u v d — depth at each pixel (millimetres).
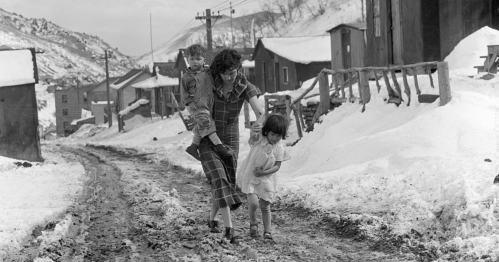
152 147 29719
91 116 103312
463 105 11750
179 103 58188
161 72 64562
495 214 6305
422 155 10102
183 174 15422
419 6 18594
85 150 36938
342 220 7738
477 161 8844
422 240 6555
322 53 42250
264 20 126062
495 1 18141
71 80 178250
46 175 17969
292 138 17672
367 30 21297
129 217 9391
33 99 28312
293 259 6391
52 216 9594
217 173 7145
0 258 6922
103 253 7012
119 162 22625
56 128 122438
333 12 116062
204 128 7055
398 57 19672
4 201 11906
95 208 10461
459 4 18078
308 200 9141
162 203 10266
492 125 10898
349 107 15312
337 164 11906
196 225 8344
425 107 12625
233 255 6559
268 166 7184
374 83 16469
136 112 63938
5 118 27906
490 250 5586
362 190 8906
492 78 13531
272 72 45844
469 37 17078
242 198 10445
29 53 29812
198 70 7199
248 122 24250
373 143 11594
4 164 22750
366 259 6234
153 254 6859
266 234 7332
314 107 18531
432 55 18672
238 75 7121
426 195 7863
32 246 7570
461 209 6637
